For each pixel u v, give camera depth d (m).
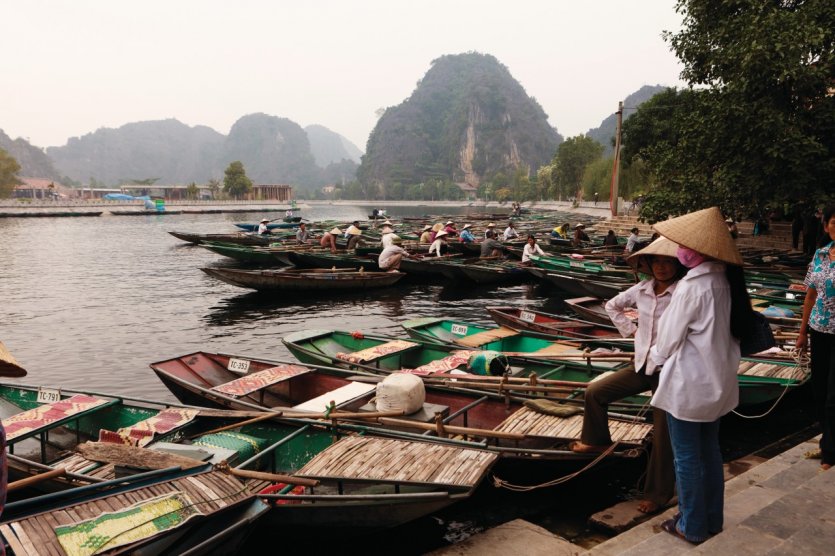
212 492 4.38
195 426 6.63
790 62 12.44
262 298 17.70
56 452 6.70
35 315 15.32
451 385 7.04
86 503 4.04
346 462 4.93
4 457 2.38
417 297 18.06
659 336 3.39
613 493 5.64
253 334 13.47
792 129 12.85
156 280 21.14
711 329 3.20
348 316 15.40
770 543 3.24
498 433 5.37
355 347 9.99
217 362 8.87
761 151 13.70
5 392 7.73
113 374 10.52
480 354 7.51
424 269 20.45
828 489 3.84
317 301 17.36
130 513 3.98
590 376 7.80
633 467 6.05
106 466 5.57
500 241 26.67
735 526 3.43
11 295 18.16
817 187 13.30
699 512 3.43
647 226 30.81
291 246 25.55
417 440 5.52
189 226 53.66
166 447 5.48
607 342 9.19
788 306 11.80
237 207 110.94
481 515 5.36
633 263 4.14
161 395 9.41
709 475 3.49
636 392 4.57
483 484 5.61
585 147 102.75
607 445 4.89
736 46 13.62
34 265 25.12
